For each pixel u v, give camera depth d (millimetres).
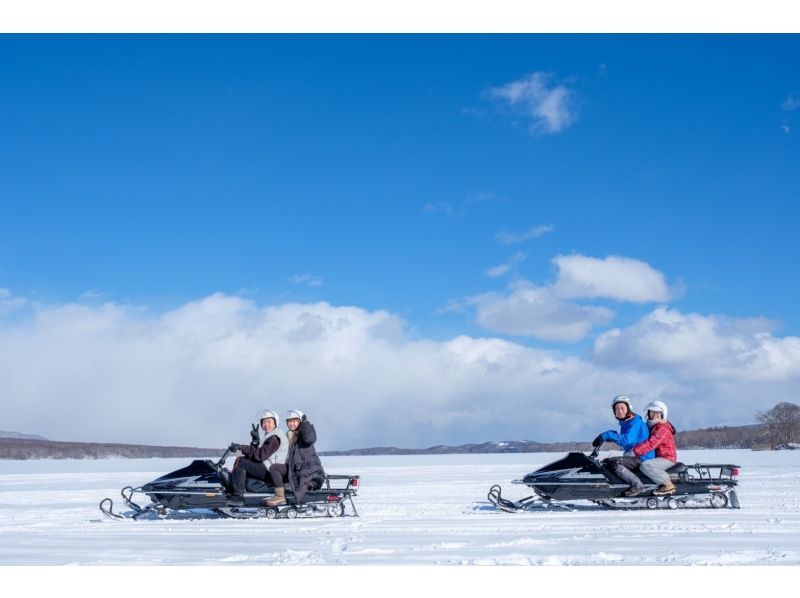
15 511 11430
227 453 10047
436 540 7406
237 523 9312
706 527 8055
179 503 9984
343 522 9188
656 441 9883
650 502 9922
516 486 15836
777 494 12000
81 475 26969
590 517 9211
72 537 8078
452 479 18984
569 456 10328
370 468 28812
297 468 9984
